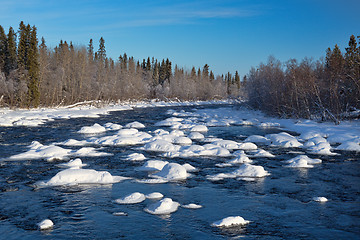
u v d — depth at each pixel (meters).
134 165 14.83
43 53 59.91
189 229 7.81
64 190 10.90
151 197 10.20
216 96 116.94
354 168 14.55
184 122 35.75
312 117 36.59
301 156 16.44
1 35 55.16
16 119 35.19
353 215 8.79
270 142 22.33
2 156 16.44
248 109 56.28
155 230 7.75
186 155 17.30
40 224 7.93
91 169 13.35
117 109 59.06
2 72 51.19
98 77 72.50
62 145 20.14
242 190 11.09
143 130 29.00
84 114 43.72
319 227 7.98
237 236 7.43
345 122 32.06
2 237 7.31
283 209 9.23
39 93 52.31
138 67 103.19
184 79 106.19
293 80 39.62
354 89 35.50
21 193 10.53
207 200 10.01
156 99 93.50
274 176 13.10
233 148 19.77
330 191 11.02
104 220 8.35
